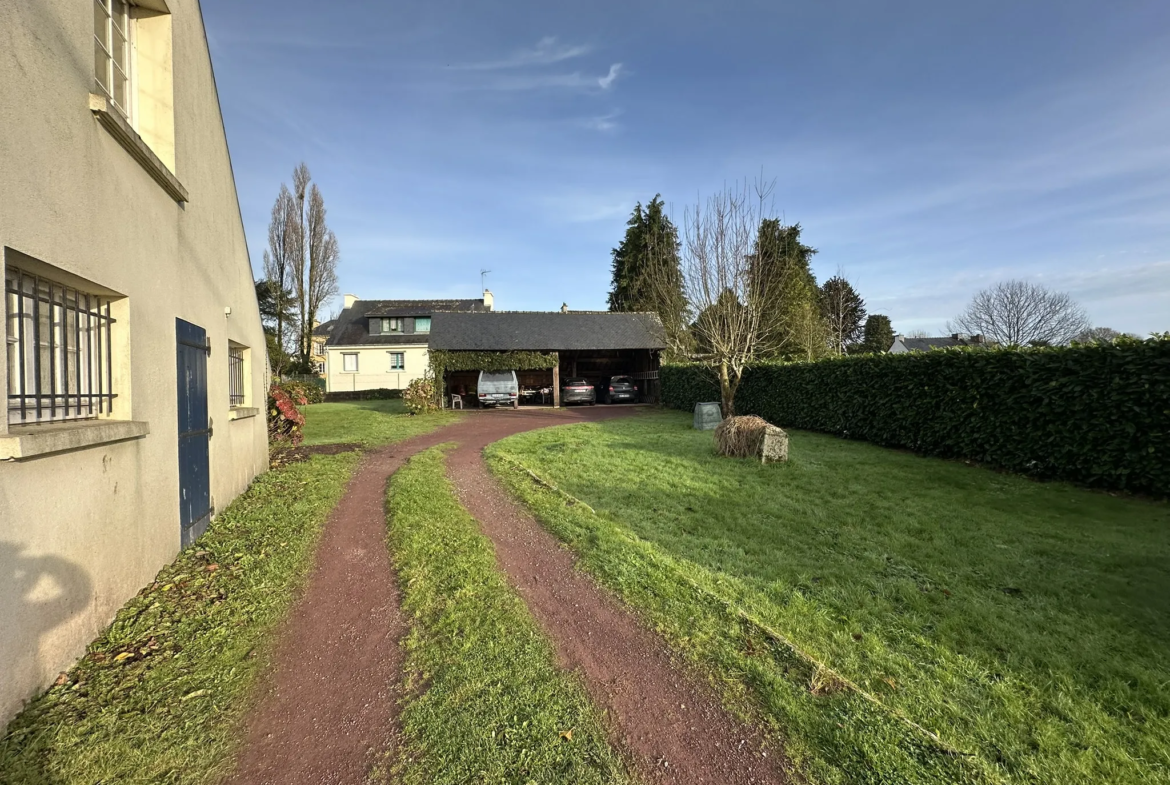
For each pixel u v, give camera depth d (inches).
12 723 93.8
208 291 228.8
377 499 269.4
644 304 1571.1
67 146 117.6
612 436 509.0
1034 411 309.3
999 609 150.7
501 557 185.3
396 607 148.8
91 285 131.3
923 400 391.9
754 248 617.6
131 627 130.7
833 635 133.6
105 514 130.3
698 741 94.0
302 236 1373.0
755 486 295.9
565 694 107.0
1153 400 255.3
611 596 153.6
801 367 561.6
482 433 555.2
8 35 97.7
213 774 86.5
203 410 213.3
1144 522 227.6
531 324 1063.0
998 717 103.4
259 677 114.7
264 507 246.4
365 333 1424.7
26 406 116.4
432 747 92.3
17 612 96.3
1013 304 1157.7
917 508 252.4
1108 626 142.0
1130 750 94.9
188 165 206.4
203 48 232.1
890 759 88.4
